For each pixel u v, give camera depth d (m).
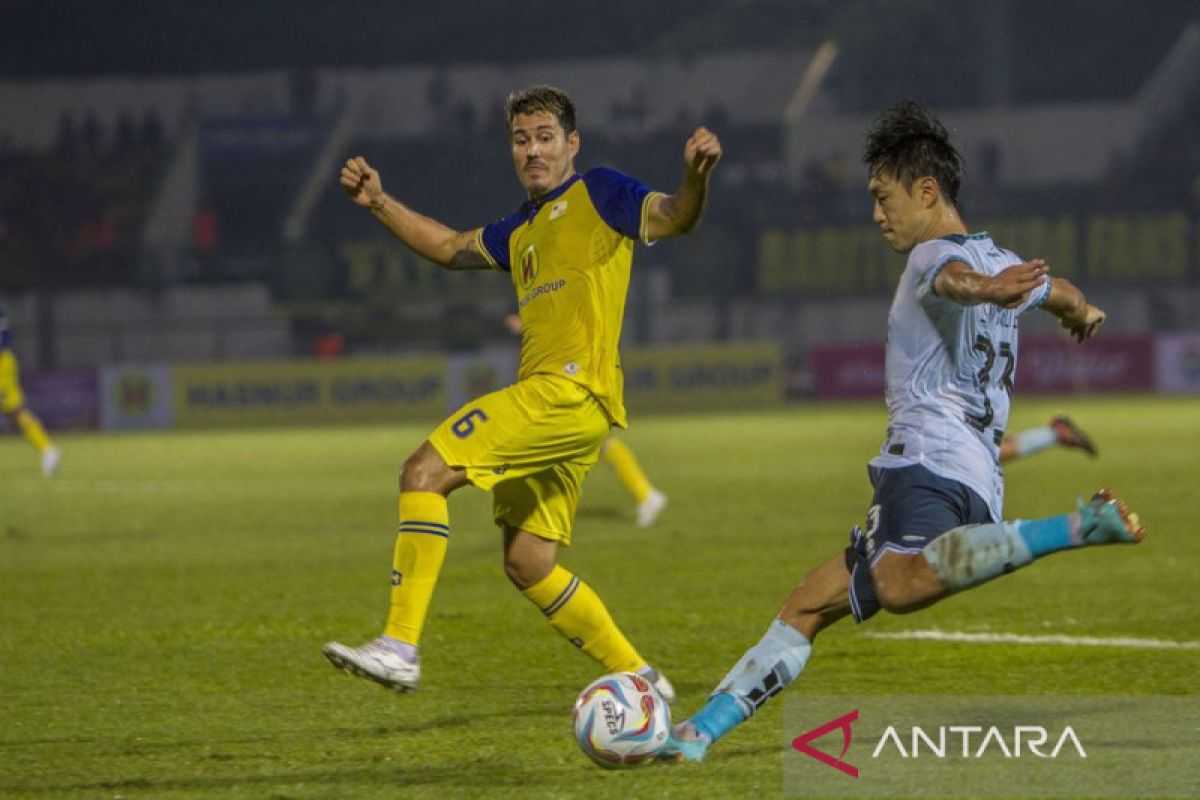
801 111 150.88
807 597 16.64
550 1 174.25
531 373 19.91
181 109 158.88
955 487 16.06
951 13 157.62
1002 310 16.52
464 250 21.11
